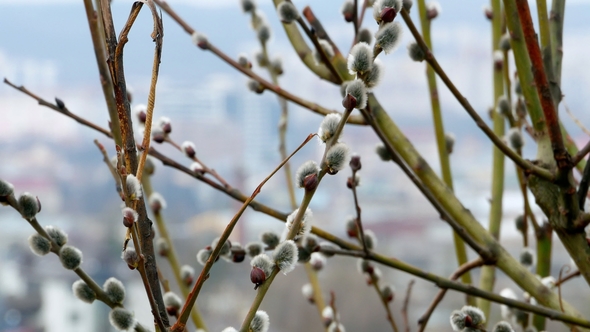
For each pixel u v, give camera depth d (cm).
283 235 67
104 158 80
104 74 78
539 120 82
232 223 62
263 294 62
